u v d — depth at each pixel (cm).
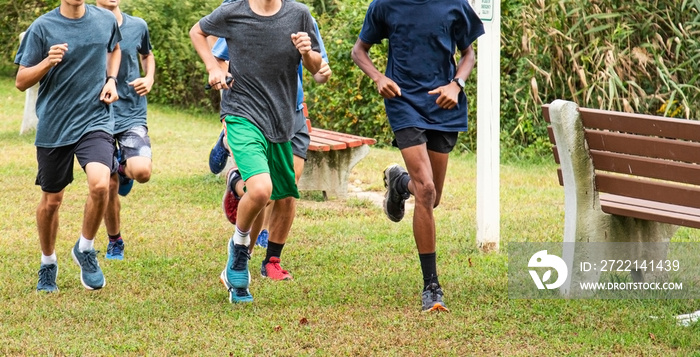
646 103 1593
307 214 1130
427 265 701
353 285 776
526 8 1636
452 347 609
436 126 704
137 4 2283
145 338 632
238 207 707
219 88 688
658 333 624
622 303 707
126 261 876
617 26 1573
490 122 891
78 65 732
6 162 1474
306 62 708
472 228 1024
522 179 1394
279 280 803
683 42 1571
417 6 695
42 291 760
